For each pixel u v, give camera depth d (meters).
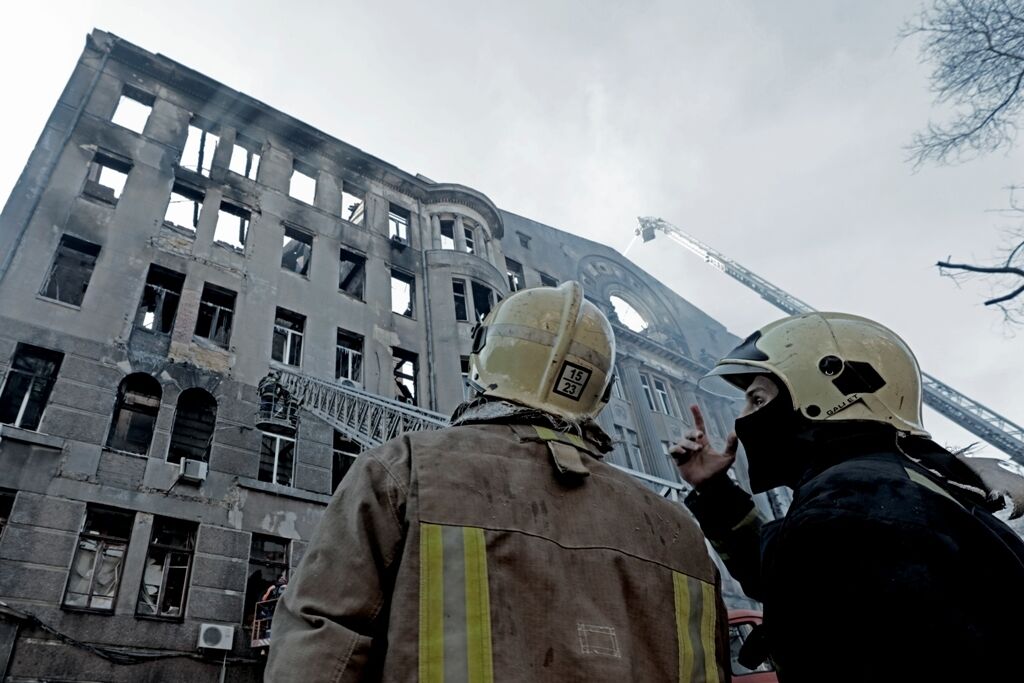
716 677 1.53
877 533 1.24
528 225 26.33
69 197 13.01
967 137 8.78
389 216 19.77
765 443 1.86
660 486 11.23
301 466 12.38
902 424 1.72
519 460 1.57
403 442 1.54
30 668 8.12
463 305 18.73
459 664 1.18
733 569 2.23
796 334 1.92
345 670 1.15
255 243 15.49
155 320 12.95
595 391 1.94
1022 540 1.51
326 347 15.03
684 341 28.91
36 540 8.99
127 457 10.55
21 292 11.18
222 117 17.33
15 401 10.34
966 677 1.07
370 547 1.33
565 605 1.34
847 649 1.20
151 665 8.99
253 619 10.52
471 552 1.32
